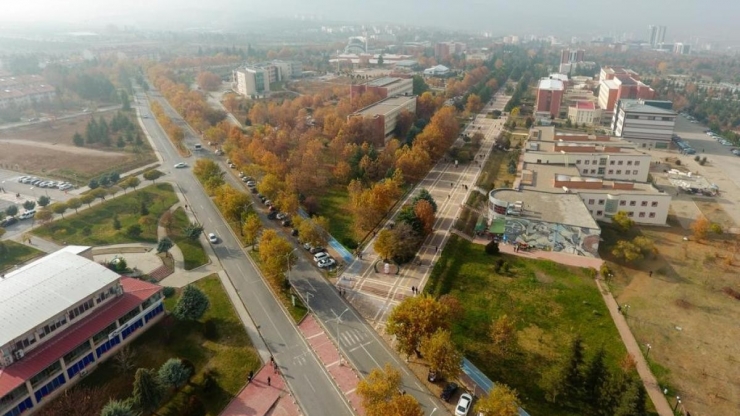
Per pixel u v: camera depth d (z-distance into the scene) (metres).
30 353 86.88
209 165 185.00
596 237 134.12
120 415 75.19
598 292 119.31
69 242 145.62
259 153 194.88
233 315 110.69
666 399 85.94
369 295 118.62
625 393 76.06
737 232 153.50
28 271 104.38
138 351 98.81
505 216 146.38
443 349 84.25
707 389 88.50
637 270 130.38
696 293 119.38
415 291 119.00
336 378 92.06
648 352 97.75
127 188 186.62
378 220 157.38
